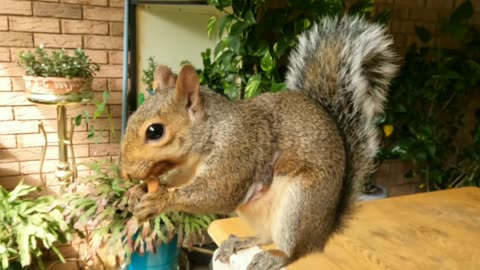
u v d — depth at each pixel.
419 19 1.25
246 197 0.39
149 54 1.01
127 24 0.98
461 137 1.38
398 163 1.34
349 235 0.58
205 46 1.04
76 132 1.05
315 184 0.39
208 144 0.38
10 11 0.93
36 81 0.84
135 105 1.02
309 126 0.39
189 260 1.07
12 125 1.00
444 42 1.30
